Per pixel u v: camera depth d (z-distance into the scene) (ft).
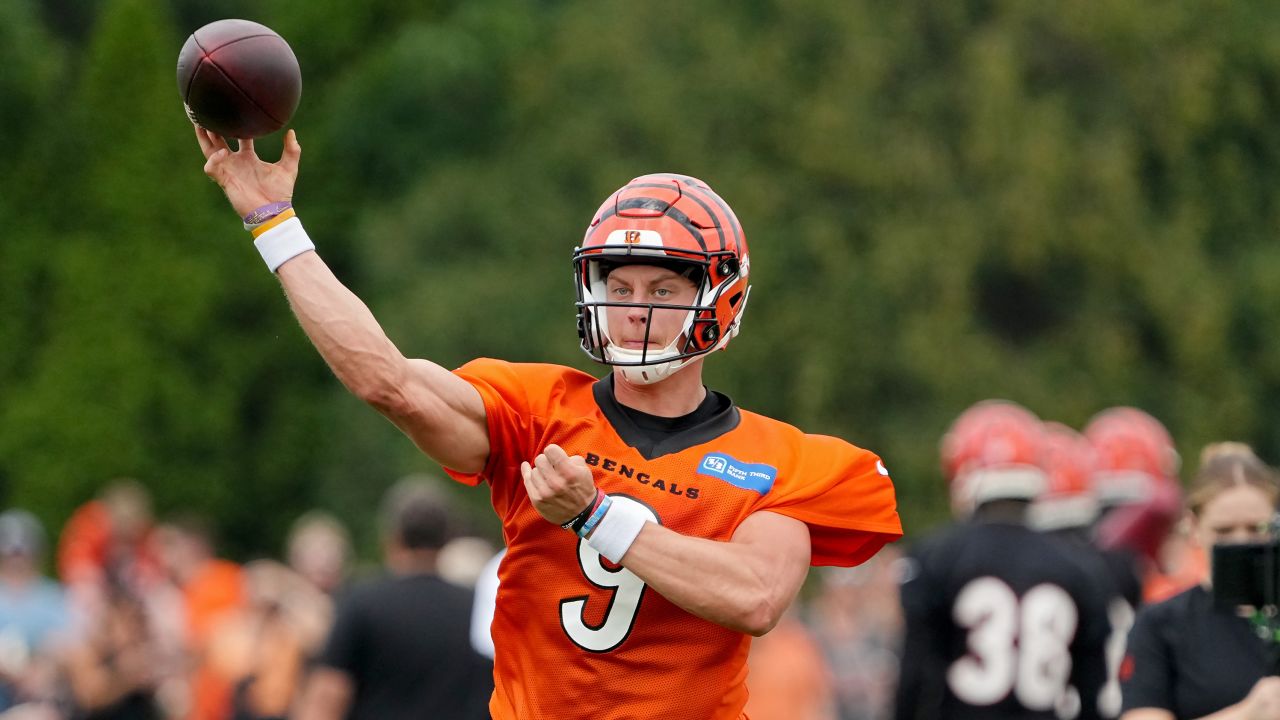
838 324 319.88
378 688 87.66
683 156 334.03
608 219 48.83
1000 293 339.16
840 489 49.06
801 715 134.72
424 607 88.07
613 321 48.67
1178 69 336.08
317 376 377.30
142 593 128.16
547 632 47.55
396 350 45.83
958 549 94.02
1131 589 102.01
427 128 378.32
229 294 366.84
